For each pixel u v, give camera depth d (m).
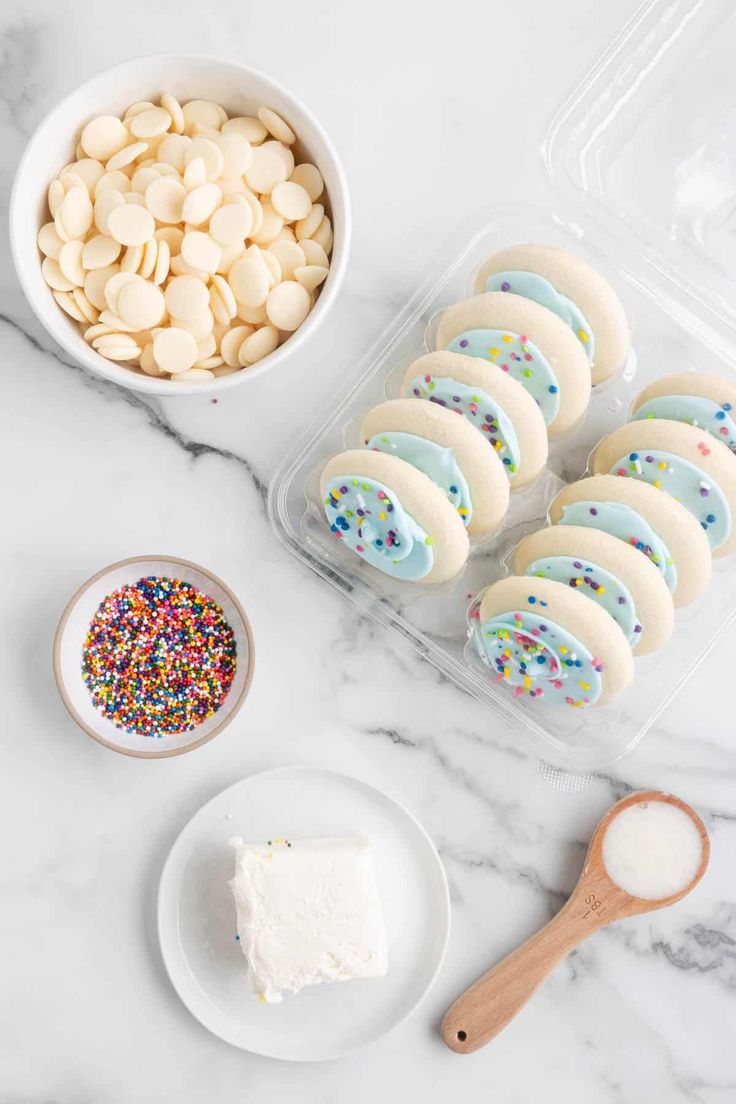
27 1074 0.66
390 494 0.60
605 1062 0.67
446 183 0.68
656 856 0.66
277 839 0.65
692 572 0.62
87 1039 0.66
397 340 0.66
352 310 0.67
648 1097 0.67
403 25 0.68
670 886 0.66
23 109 0.66
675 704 0.68
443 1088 0.67
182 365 0.61
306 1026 0.66
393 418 0.61
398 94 0.68
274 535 0.67
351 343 0.67
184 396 0.67
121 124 0.62
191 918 0.65
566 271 0.62
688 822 0.66
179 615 0.66
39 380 0.66
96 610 0.65
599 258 0.67
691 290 0.68
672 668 0.66
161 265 0.61
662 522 0.61
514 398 0.61
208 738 0.64
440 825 0.67
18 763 0.66
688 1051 0.68
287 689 0.67
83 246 0.62
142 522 0.67
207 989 0.65
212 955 0.65
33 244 0.61
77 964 0.66
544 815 0.67
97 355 0.61
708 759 0.68
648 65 0.69
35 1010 0.66
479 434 0.61
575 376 0.62
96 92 0.61
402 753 0.67
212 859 0.65
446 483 0.61
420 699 0.67
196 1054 0.66
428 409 0.61
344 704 0.67
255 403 0.67
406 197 0.68
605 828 0.66
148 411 0.67
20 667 0.66
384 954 0.63
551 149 0.68
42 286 0.61
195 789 0.67
